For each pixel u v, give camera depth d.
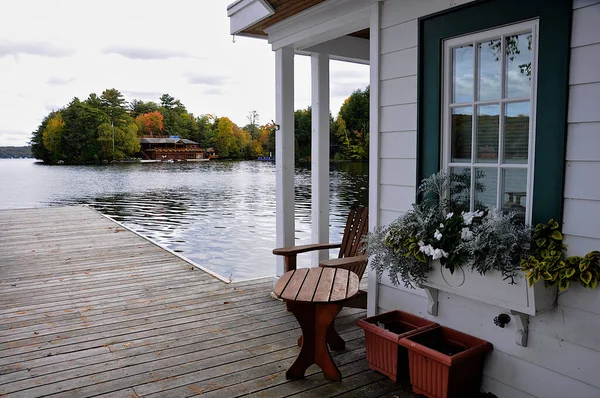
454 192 2.58
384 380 2.59
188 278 4.79
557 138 2.03
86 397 2.41
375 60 2.97
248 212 14.18
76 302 3.98
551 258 1.97
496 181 2.38
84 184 24.72
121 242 6.77
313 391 2.46
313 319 2.61
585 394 1.99
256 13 3.70
